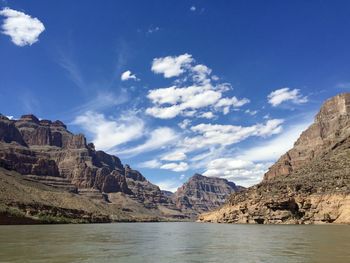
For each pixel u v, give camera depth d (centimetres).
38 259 4525
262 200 17200
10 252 5203
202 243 6888
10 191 19988
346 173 16550
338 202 14588
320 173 17775
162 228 14925
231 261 4378
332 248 5447
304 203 15550
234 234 9381
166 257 4800
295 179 18050
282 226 13300
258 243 6594
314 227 11900
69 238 7912
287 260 4325
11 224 16100
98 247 6047
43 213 19012
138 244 6700
